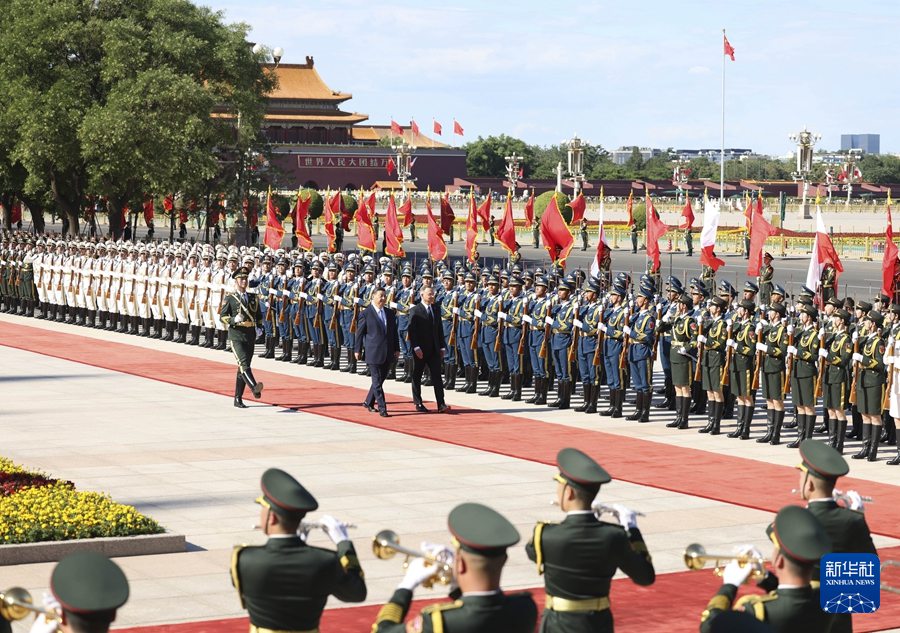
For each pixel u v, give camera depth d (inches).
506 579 516.7
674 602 485.4
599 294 992.9
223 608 474.6
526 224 3346.5
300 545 307.9
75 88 2143.2
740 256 2768.2
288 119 4869.6
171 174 2130.9
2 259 1695.4
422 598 491.8
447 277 1114.7
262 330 1295.5
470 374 1082.1
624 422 941.8
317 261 1273.4
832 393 835.4
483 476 724.0
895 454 847.1
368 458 774.5
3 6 2266.2
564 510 334.0
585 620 328.5
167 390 1055.0
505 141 6599.4
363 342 947.3
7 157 2288.4
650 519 625.6
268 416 930.7
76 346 1355.8
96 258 1545.3
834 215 3961.6
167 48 2197.3
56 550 537.0
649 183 5329.7
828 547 303.6
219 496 664.4
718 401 893.2
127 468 732.0
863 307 922.1
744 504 658.8
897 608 485.1
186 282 1378.0
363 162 4911.4
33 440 817.5
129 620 457.4
